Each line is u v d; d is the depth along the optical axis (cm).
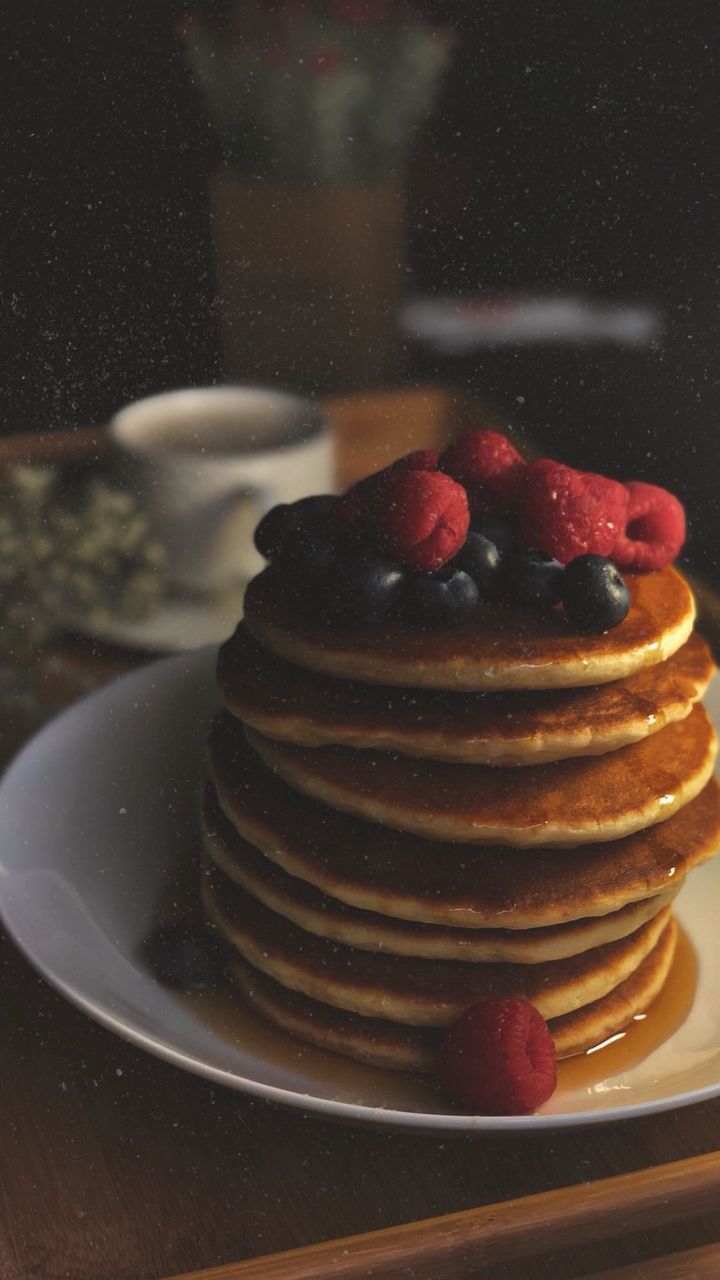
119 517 65
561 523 50
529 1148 49
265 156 70
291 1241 47
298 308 71
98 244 68
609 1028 50
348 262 71
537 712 49
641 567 53
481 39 70
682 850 50
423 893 49
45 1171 48
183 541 65
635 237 73
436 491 49
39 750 57
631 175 72
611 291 74
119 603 65
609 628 49
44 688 62
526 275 73
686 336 73
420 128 71
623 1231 48
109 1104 49
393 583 49
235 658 52
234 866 52
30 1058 50
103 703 60
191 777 58
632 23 71
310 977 50
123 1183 48
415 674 48
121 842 55
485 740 48
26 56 65
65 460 66
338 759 50
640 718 49
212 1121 49
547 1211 47
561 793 49
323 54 68
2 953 53
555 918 49
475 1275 47
